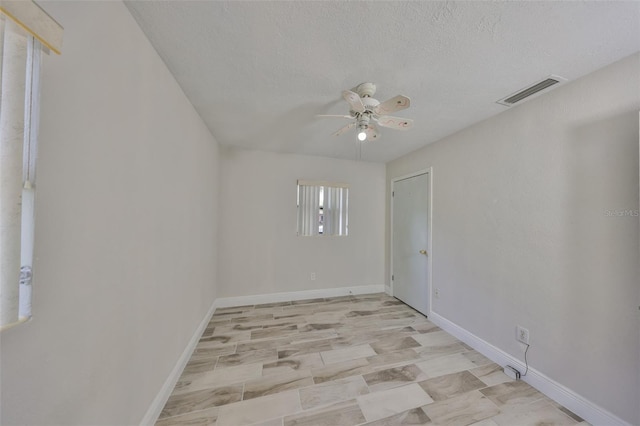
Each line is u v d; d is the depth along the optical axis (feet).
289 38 4.05
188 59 4.60
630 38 3.86
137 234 3.85
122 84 3.40
